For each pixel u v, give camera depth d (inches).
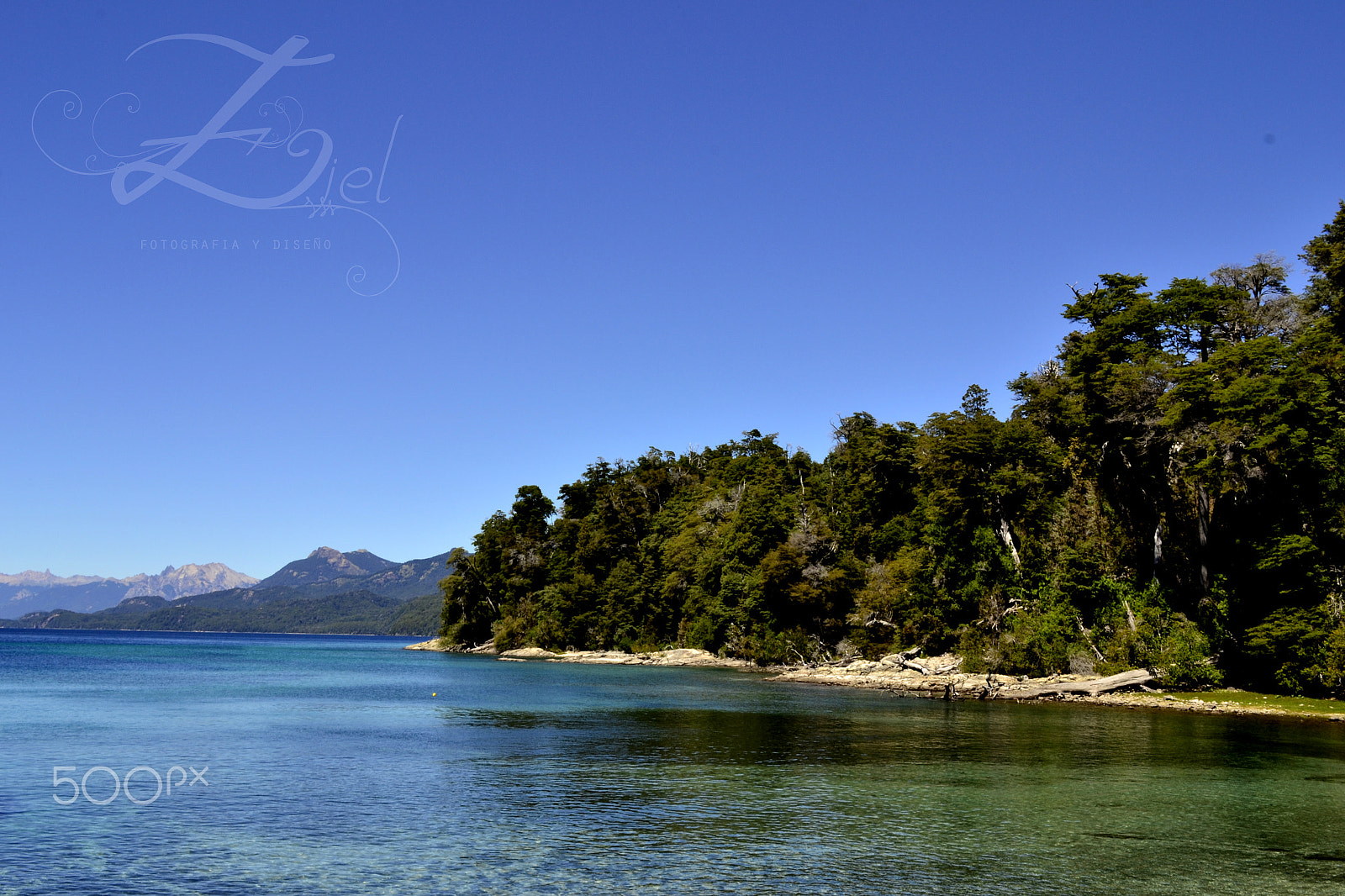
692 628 4857.3
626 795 1152.8
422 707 2277.3
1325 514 2385.6
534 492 6648.6
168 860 858.1
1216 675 2500.0
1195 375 2541.8
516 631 5964.6
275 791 1167.0
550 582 6072.8
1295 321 2849.4
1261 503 2516.0
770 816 1045.2
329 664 4788.4
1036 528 3161.9
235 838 936.9
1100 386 2847.0
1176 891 800.9
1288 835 980.6
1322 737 1744.6
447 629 6929.1
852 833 973.8
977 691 2642.7
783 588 3998.5
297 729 1787.6
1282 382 2341.3
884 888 799.7
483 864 850.8
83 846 904.9
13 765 1334.9
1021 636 2859.3
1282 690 2434.8
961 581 3223.4
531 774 1295.5
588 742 1624.0
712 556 4763.8
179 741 1589.6
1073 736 1736.0
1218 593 2561.5
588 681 3405.5
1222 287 2992.1
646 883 800.9
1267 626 2388.0
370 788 1186.0
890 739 1686.8
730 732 1777.8
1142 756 1485.0
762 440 6604.3
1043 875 839.1
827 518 4399.6
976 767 1379.2
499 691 2869.1
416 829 978.1
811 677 3489.2
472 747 1552.7
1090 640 2753.4
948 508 3267.7
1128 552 2812.5
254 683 3152.1
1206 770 1363.2
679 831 974.4
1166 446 2721.5
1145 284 3139.8
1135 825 1022.4
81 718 1950.1
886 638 3629.4
